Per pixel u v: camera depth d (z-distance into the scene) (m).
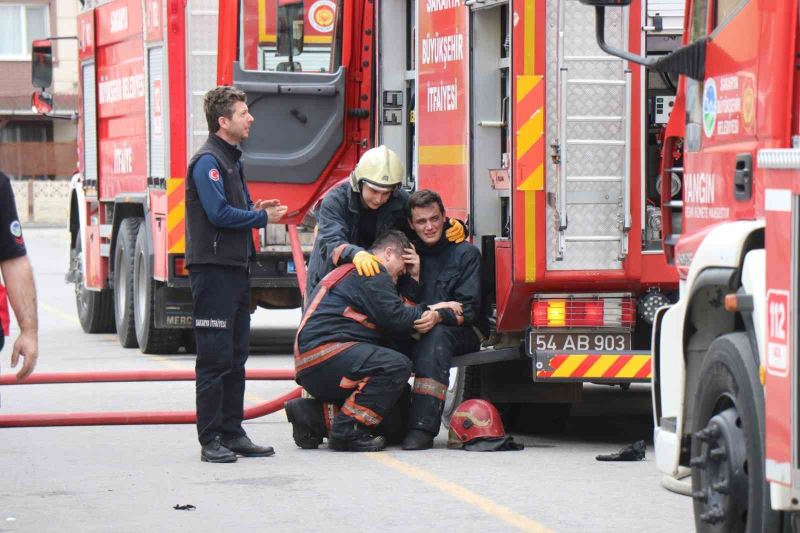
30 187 137.38
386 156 27.11
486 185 28.00
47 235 118.44
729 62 17.88
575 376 25.80
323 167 38.34
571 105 25.69
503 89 28.05
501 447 26.58
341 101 38.25
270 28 38.03
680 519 20.27
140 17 44.72
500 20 28.00
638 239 25.91
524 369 27.94
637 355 25.80
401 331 26.42
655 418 19.61
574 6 25.62
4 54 142.12
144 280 44.44
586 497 21.92
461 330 27.20
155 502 21.89
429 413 26.67
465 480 23.45
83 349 46.25
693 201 19.09
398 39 33.94
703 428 17.44
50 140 144.38
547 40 25.64
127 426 30.19
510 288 25.95
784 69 16.48
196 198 24.89
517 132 25.67
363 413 26.27
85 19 52.91
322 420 26.64
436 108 29.80
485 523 20.09
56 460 25.80
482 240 27.77
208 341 25.25
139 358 43.16
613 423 30.75
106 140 49.72
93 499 22.17
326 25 38.28
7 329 17.14
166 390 36.28
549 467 24.70
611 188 25.84
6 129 143.38
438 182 29.72
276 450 26.83
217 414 25.44
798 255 14.72
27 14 142.25
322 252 27.31
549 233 25.80
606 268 25.89
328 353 26.09
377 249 26.77
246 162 37.88
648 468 24.62
